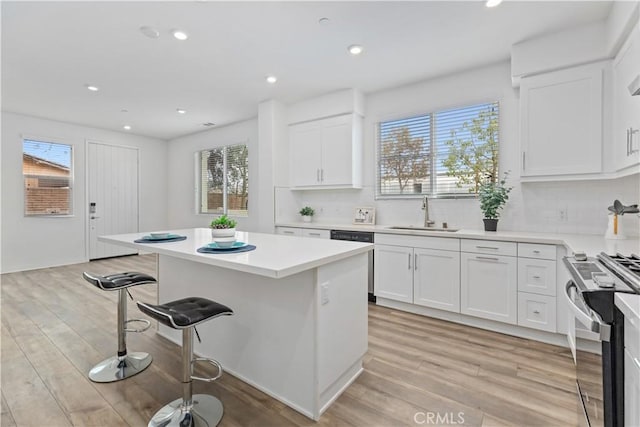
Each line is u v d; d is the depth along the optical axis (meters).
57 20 2.40
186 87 3.81
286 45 2.80
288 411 1.72
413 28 2.53
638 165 1.92
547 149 2.61
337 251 1.84
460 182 3.45
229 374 2.10
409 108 3.73
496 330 2.74
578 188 2.78
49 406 1.74
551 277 2.43
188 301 1.75
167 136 6.57
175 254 1.85
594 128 2.41
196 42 2.75
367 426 1.60
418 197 3.70
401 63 3.16
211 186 6.09
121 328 2.18
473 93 3.31
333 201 4.41
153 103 4.40
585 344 1.42
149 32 2.57
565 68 2.53
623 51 2.12
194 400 1.79
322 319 1.70
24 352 2.36
